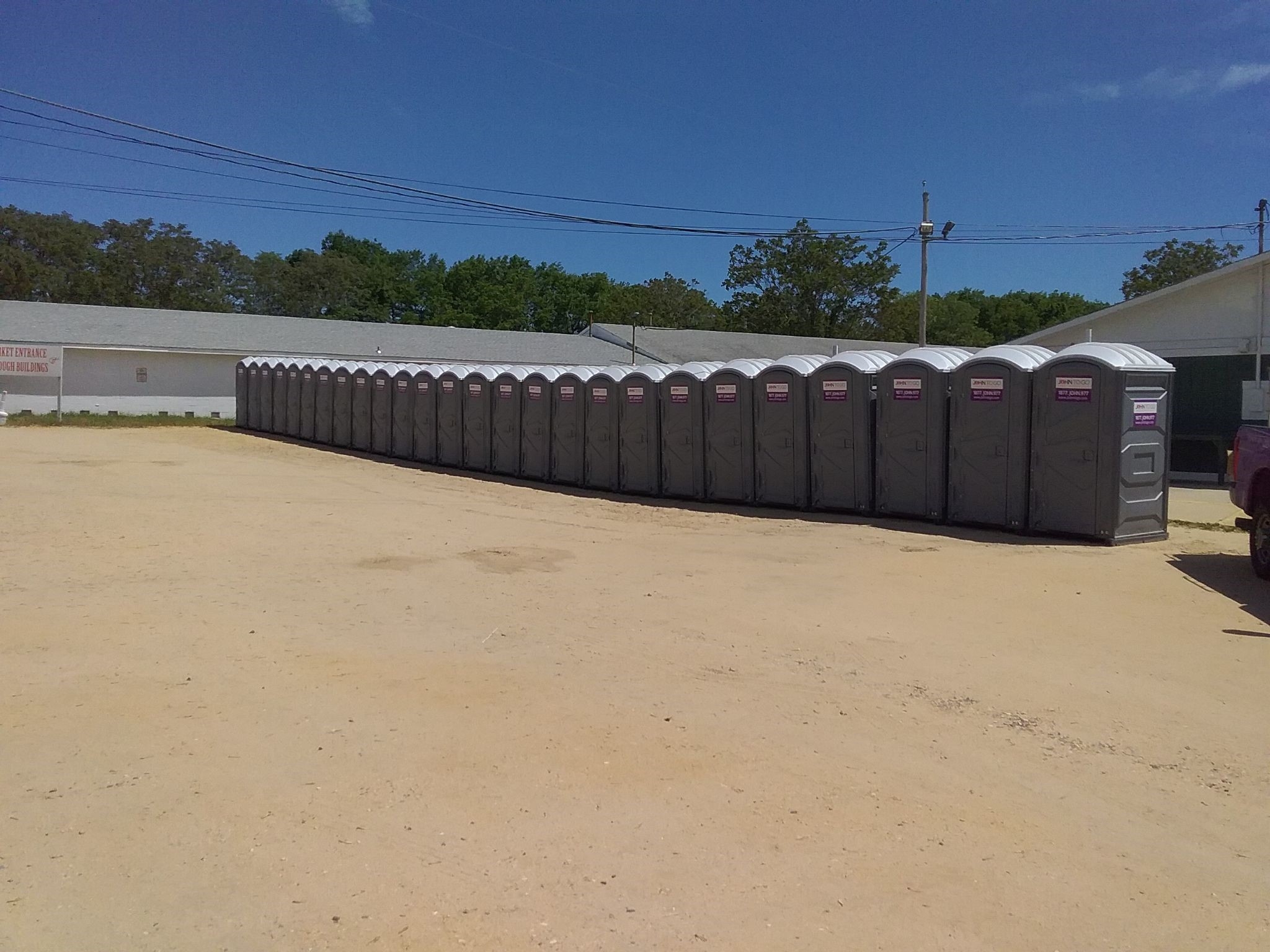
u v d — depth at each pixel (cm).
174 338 4025
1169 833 456
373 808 460
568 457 1917
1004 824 461
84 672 651
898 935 365
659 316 8131
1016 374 1253
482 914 372
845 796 487
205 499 1552
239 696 612
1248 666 711
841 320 6506
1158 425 1214
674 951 351
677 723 582
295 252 9112
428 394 2348
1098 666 709
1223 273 2227
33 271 6159
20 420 3300
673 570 1038
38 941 346
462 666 684
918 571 1027
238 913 369
